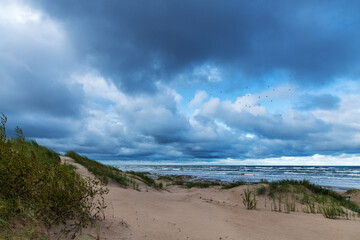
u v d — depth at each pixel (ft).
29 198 8.90
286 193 30.12
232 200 28.81
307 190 32.35
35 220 7.97
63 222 8.95
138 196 19.19
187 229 11.80
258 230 13.14
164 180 64.95
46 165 11.21
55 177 10.37
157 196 21.40
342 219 18.40
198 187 47.14
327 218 18.38
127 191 20.34
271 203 26.61
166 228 11.39
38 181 9.62
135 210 14.05
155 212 14.69
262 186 32.63
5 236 6.73
